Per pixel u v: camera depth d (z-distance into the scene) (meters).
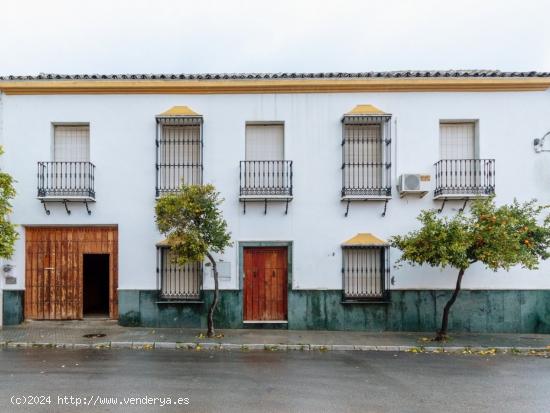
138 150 11.17
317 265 10.98
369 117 10.99
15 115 11.19
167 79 11.06
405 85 11.02
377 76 11.05
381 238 10.98
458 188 10.86
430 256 9.08
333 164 11.12
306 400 5.89
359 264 11.09
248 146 11.36
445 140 11.34
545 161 11.02
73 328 10.59
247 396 6.00
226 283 10.95
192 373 7.12
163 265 11.12
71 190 11.03
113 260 11.24
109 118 11.20
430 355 8.73
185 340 9.47
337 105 11.17
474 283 10.84
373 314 10.84
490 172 10.96
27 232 11.27
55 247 11.30
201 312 10.91
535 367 7.83
